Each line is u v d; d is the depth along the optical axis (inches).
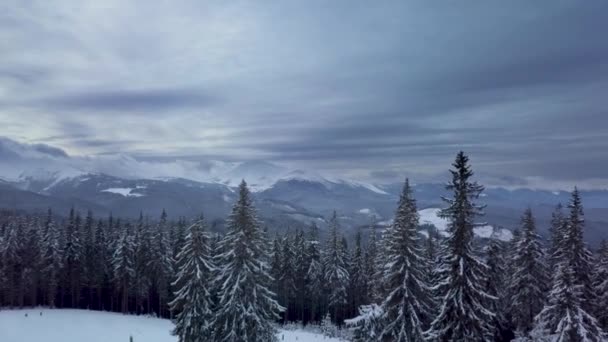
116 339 1974.7
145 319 2618.1
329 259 2645.2
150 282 2834.6
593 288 1391.5
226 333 1203.9
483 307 862.5
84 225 3181.6
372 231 2778.1
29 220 3346.5
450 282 863.1
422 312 986.1
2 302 3029.0
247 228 1262.3
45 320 2372.0
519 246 1568.7
